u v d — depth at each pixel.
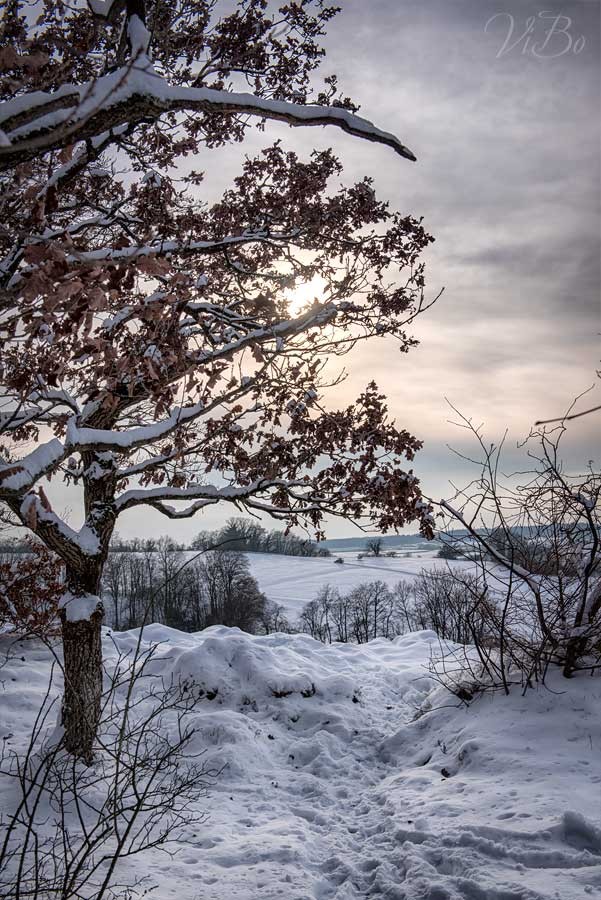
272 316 7.83
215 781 7.83
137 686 10.55
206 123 7.38
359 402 9.27
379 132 3.32
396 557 115.06
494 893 4.57
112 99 2.90
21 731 8.73
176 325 5.39
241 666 10.91
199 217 8.02
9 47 2.85
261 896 4.96
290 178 8.53
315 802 7.39
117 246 4.30
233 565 63.47
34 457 4.80
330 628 72.81
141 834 6.27
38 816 6.44
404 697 11.07
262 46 6.79
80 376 5.34
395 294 9.13
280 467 9.30
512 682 8.47
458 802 6.24
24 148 2.38
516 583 8.50
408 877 5.15
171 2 6.07
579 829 5.20
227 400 6.95
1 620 12.41
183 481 9.77
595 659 8.26
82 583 7.96
